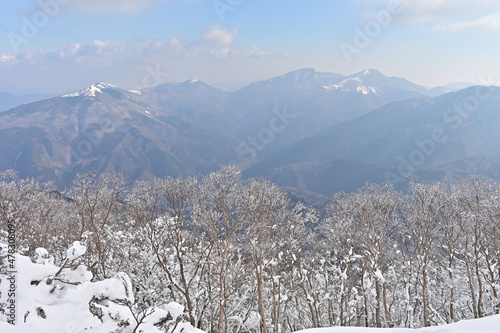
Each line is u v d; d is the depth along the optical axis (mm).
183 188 20188
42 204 25922
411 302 28281
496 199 22781
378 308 25469
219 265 21156
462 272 29156
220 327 19359
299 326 30547
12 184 20922
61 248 22547
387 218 25016
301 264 26562
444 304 27938
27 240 20781
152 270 22031
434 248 27969
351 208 26062
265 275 23859
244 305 26969
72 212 30062
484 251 26172
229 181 19703
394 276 28641
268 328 24547
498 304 23750
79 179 22422
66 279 7637
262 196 20703
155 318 6914
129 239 23734
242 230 21312
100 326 6547
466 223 25719
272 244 21406
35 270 7500
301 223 23844
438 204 24422
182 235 21734
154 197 21031
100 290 7113
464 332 8508
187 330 7398
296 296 28281
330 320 27391
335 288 27828
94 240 21422
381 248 24312
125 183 23906
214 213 19062
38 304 6707
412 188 25516
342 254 25906
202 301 23078
